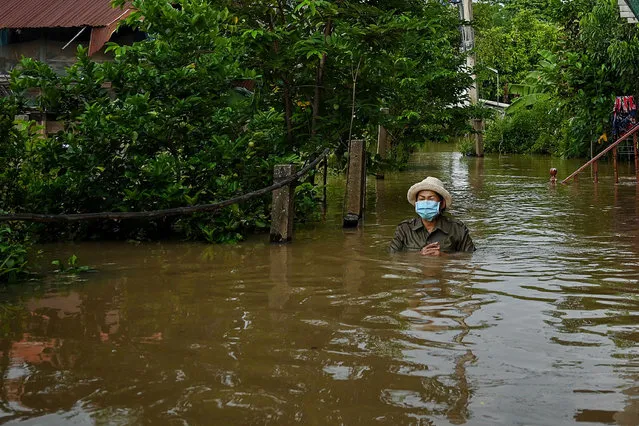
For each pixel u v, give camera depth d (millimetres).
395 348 3717
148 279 5570
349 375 3322
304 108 11625
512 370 3367
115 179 7949
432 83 19094
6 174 7430
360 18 10500
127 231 7793
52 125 14250
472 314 4391
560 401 2986
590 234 7750
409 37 11359
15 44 20438
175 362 3525
